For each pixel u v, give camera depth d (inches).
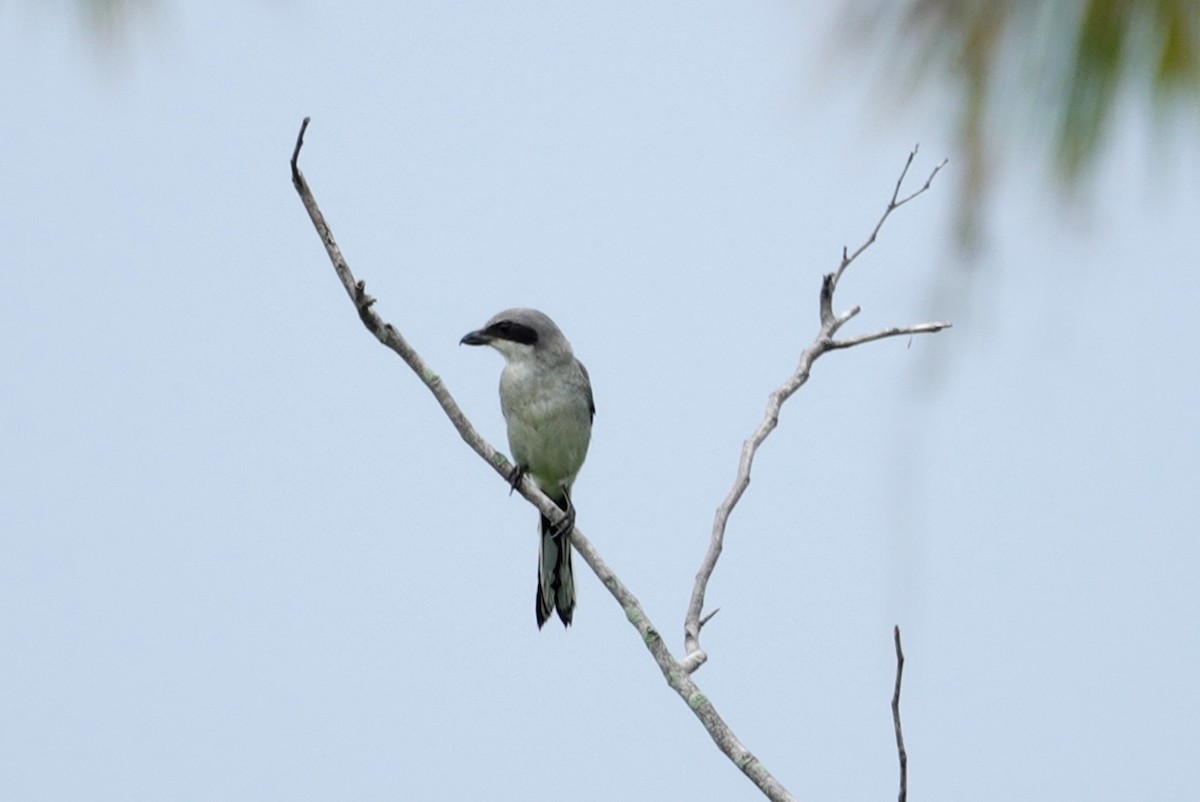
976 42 118.3
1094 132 116.3
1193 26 116.0
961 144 118.0
